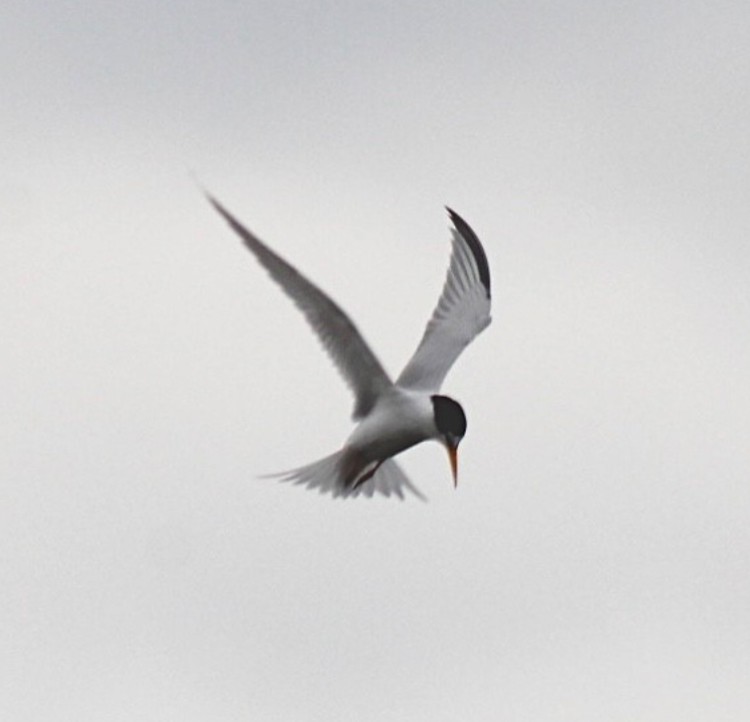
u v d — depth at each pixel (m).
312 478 14.35
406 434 14.11
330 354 13.79
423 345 14.79
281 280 13.17
